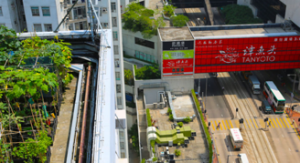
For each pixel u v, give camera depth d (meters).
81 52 21.56
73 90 18.08
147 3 109.12
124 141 60.69
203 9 152.62
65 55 18.02
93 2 22.14
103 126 12.52
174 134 64.81
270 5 114.25
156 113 76.12
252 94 94.50
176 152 61.25
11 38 17.73
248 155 73.25
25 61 16.42
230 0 139.25
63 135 14.52
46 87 13.90
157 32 86.12
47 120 14.49
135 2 101.81
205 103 91.06
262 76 102.19
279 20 106.25
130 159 74.69
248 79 98.31
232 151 74.31
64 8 63.00
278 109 85.38
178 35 83.06
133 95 84.75
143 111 78.81
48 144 13.16
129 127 84.62
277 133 79.44
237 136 74.31
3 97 15.34
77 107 15.77
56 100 16.22
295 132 79.56
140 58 94.38
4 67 15.21
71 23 68.38
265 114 86.19
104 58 17.20
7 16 57.44
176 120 72.31
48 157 13.23
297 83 97.31
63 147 13.89
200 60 85.88
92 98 17.16
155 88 83.38
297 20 93.75
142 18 87.88
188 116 73.19
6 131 13.55
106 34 20.69
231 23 121.31
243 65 87.94
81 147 13.31
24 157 12.84
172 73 82.75
